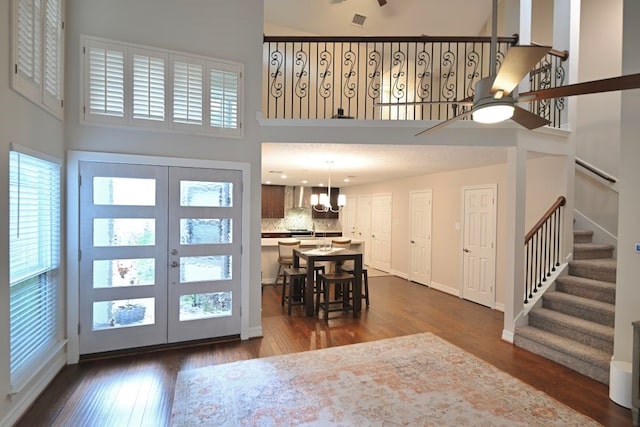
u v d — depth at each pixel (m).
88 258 3.18
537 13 5.95
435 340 3.79
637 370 2.34
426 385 2.80
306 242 6.20
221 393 2.65
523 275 3.81
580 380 2.92
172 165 3.44
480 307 5.14
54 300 2.94
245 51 3.73
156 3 3.38
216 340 3.68
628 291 2.67
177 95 3.43
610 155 4.67
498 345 3.68
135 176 3.30
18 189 2.31
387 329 4.15
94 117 3.14
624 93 2.68
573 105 4.19
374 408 2.47
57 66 2.87
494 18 2.27
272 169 5.95
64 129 3.05
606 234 4.52
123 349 3.32
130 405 2.49
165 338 3.47
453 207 5.94
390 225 7.79
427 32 6.54
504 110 2.05
